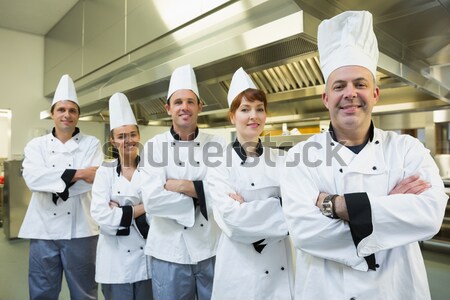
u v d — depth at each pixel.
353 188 0.88
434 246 3.57
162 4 2.38
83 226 1.86
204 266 1.37
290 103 2.74
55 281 1.87
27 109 4.72
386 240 0.79
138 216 1.57
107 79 3.31
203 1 2.01
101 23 3.21
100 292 2.44
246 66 1.66
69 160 1.86
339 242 0.83
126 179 1.63
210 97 2.47
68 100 1.84
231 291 1.12
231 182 1.19
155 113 3.48
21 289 2.56
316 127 3.50
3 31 4.52
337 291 0.87
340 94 0.86
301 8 1.39
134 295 1.61
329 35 0.90
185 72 1.42
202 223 1.36
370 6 1.55
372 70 0.88
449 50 2.03
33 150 1.85
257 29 1.30
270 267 1.13
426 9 1.55
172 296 1.34
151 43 2.54
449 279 2.66
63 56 4.14
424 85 2.04
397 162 0.89
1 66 4.51
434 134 3.49
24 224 1.85
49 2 3.76
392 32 1.80
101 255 1.59
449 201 3.15
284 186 0.96
